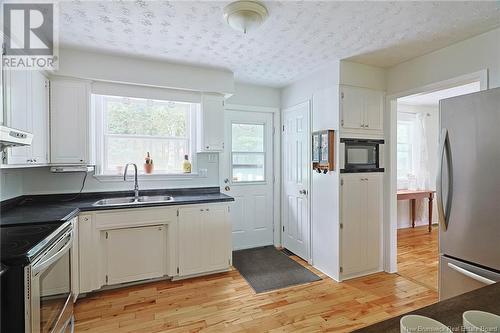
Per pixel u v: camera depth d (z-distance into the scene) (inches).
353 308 92.4
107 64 106.7
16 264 50.1
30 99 83.7
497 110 63.8
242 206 152.2
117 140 125.0
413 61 109.8
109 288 104.4
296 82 142.9
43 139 94.9
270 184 158.6
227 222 118.9
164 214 107.5
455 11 74.9
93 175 117.2
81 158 104.4
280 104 158.2
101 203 107.6
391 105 119.8
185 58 110.8
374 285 109.3
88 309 91.2
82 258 95.4
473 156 68.6
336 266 113.7
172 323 84.0
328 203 118.3
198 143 132.0
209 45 98.2
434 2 70.5
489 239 65.7
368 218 119.0
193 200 112.2
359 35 89.7
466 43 92.1
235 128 150.3
